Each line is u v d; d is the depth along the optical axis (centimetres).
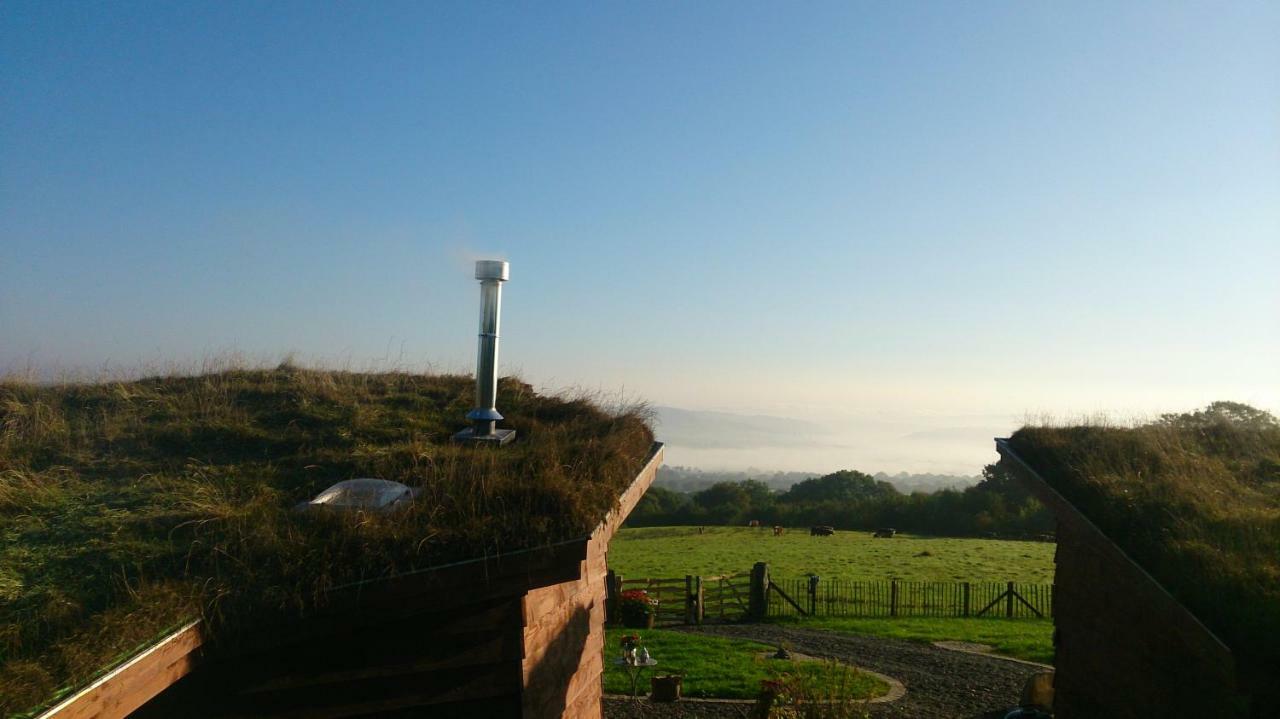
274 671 458
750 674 1416
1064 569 838
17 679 331
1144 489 712
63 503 523
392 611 457
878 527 5869
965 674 1461
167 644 378
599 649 779
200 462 621
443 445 698
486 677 511
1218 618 536
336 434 707
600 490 541
